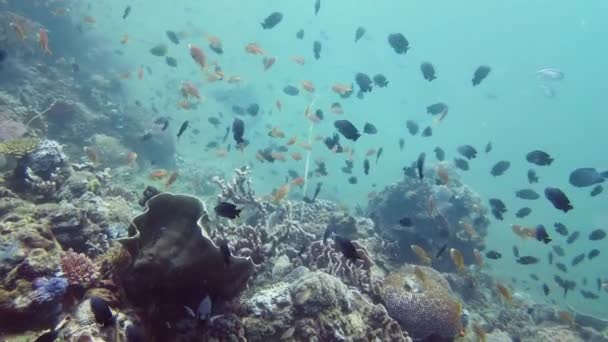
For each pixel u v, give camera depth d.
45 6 19.05
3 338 3.47
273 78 50.38
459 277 11.16
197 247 3.92
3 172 7.31
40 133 10.95
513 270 20.30
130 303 4.02
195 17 55.50
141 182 13.69
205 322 3.77
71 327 3.52
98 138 14.08
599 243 29.88
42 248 4.29
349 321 4.65
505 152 62.41
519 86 89.31
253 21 67.44
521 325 11.01
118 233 5.98
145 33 39.69
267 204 9.12
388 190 12.38
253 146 27.92
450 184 12.98
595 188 10.68
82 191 6.72
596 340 11.41
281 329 4.31
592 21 87.06
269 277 5.83
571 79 97.06
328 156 31.97
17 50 15.00
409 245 10.90
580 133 90.50
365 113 68.81
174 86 29.23
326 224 9.41
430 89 85.50
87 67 21.23
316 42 11.44
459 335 6.38
